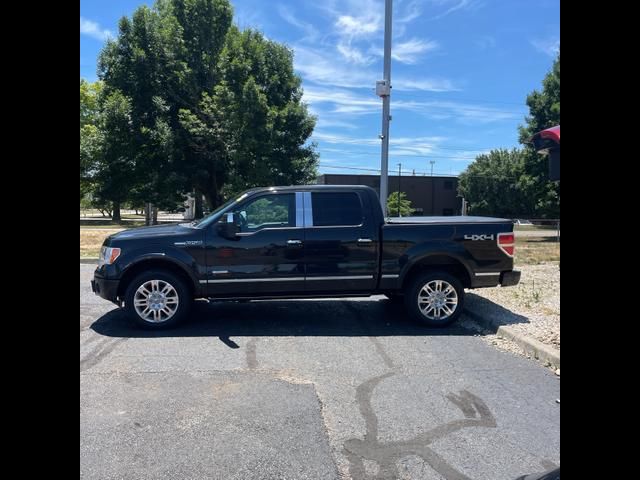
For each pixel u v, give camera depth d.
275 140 20.11
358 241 7.07
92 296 9.01
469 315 7.74
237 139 18.88
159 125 18.75
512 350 6.11
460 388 4.88
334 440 3.81
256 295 7.05
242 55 20.55
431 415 4.27
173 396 4.55
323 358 5.72
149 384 4.83
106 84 19.81
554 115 27.03
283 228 7.04
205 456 3.53
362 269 7.11
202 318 7.55
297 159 22.03
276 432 3.90
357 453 3.63
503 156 60.78
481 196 60.94
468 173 62.56
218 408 4.32
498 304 8.20
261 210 7.11
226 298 7.03
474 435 3.92
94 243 17.80
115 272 6.74
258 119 19.03
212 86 20.58
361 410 4.34
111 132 19.03
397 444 3.77
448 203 66.06
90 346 6.05
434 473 3.39
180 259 6.80
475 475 3.37
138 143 19.47
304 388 4.80
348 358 5.74
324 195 7.19
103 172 20.39
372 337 6.64
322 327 7.09
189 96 20.08
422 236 7.18
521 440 3.84
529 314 7.49
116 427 3.93
